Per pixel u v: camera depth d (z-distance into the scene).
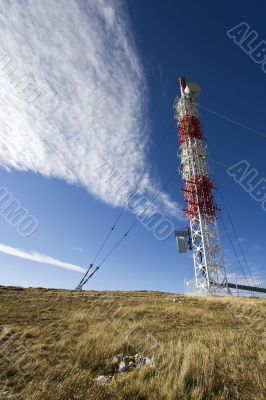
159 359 7.61
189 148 54.47
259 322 14.52
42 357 8.06
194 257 48.88
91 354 8.01
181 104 59.53
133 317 15.67
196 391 5.45
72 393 5.51
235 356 7.54
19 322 13.54
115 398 5.38
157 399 5.29
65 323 13.30
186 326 13.38
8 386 6.23
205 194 51.66
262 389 5.67
